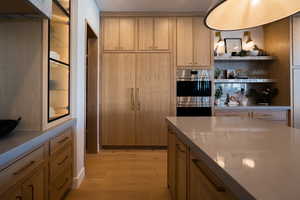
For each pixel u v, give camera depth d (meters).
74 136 2.71
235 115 4.24
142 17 4.43
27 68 1.95
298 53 4.06
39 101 1.95
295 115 4.11
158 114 4.44
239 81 4.49
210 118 2.52
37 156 1.70
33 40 1.94
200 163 1.21
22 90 1.95
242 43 4.85
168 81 4.44
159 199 2.47
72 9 2.76
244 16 1.59
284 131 1.63
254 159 0.93
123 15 4.41
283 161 0.90
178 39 4.44
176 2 3.97
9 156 1.28
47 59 2.03
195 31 4.45
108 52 4.41
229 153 1.03
